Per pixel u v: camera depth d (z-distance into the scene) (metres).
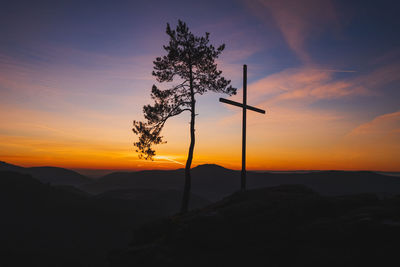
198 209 14.16
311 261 8.55
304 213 10.38
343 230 8.91
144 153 20.39
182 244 10.52
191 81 19.95
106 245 105.56
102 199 162.25
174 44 20.22
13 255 88.38
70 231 118.44
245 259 9.41
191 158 19.08
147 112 19.98
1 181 160.00
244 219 10.38
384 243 8.23
